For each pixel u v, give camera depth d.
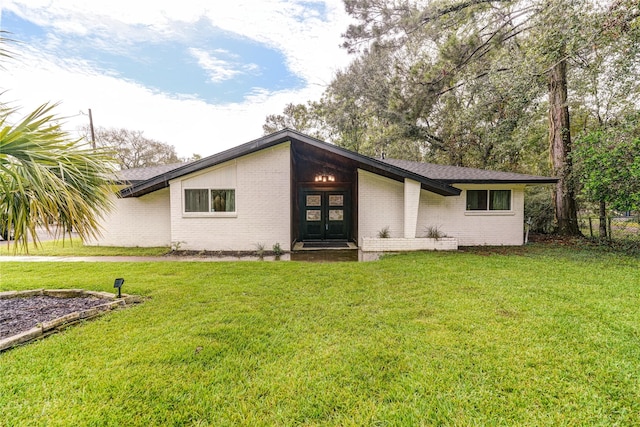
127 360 2.65
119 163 4.25
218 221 9.16
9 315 3.68
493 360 2.67
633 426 1.92
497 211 10.27
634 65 7.63
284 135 8.59
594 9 7.64
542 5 9.03
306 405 2.12
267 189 9.18
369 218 10.09
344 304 4.16
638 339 3.02
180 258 8.15
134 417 1.99
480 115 11.30
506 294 4.50
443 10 11.59
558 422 1.96
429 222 10.34
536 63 9.12
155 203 10.02
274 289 4.88
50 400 2.13
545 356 2.72
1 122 2.96
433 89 13.56
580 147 8.79
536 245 9.91
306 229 11.26
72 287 4.93
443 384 2.35
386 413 2.05
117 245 10.03
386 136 18.70
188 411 2.05
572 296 4.38
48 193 3.07
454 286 4.97
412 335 3.18
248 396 2.21
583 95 9.92
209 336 3.16
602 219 9.76
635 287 4.80
